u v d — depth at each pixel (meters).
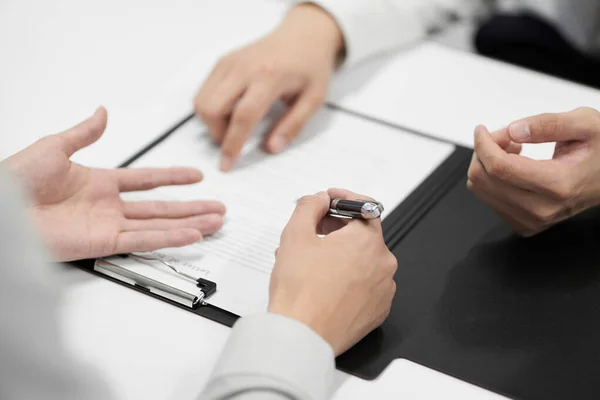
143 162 0.83
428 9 1.09
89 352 0.60
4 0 1.15
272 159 0.85
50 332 0.40
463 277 0.69
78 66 1.01
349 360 0.61
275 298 0.57
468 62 1.04
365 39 1.01
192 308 0.65
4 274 0.38
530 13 1.34
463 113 0.94
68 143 0.69
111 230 0.68
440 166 0.84
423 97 0.97
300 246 0.60
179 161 0.84
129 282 0.67
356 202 0.63
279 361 0.52
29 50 1.04
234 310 0.64
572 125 0.70
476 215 0.77
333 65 1.00
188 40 1.07
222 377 0.52
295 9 1.05
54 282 0.40
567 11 1.28
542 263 0.71
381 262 0.61
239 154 0.85
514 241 0.73
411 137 0.89
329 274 0.58
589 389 0.59
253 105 0.86
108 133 0.89
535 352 0.62
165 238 0.68
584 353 0.62
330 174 0.83
